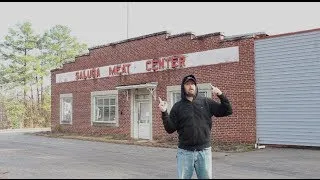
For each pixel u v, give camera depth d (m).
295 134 18.58
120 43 27.28
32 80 55.94
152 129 24.72
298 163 14.00
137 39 25.95
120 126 27.09
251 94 19.98
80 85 30.86
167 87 23.89
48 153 18.64
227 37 20.98
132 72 26.31
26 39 56.00
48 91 57.09
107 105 28.36
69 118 32.22
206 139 6.18
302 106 18.41
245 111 20.17
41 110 56.03
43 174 11.75
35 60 54.84
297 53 18.61
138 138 25.73
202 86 21.95
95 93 29.28
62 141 25.69
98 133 28.88
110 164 14.65
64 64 32.66
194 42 22.50
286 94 18.89
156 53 24.66
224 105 6.12
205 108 6.20
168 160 15.80
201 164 6.16
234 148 18.91
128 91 26.47
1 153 18.75
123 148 20.69
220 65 21.22
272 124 19.30
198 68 22.27
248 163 14.33
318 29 18.02
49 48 58.16
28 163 14.99
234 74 20.66
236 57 20.58
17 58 54.28
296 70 18.62
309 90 18.20
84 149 20.38
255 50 19.95
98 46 29.09
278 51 19.20
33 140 27.00
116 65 27.53
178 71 23.31
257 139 19.69
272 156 16.00
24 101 55.97
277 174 11.87
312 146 18.05
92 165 14.38
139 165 14.40
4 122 54.06
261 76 19.72
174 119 6.20
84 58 30.50
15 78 54.19
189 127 6.08
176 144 21.70
